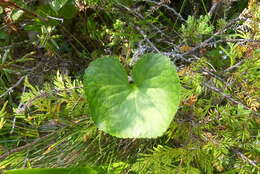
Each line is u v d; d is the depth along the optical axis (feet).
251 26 1.31
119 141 1.44
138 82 1.26
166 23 1.72
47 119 1.53
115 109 1.22
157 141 1.44
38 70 1.64
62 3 1.46
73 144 1.46
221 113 1.27
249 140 1.28
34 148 1.45
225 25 1.41
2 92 1.61
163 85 1.20
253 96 1.25
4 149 1.44
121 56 1.47
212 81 1.35
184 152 1.29
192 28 1.39
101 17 1.64
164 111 1.17
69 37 1.70
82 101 1.37
